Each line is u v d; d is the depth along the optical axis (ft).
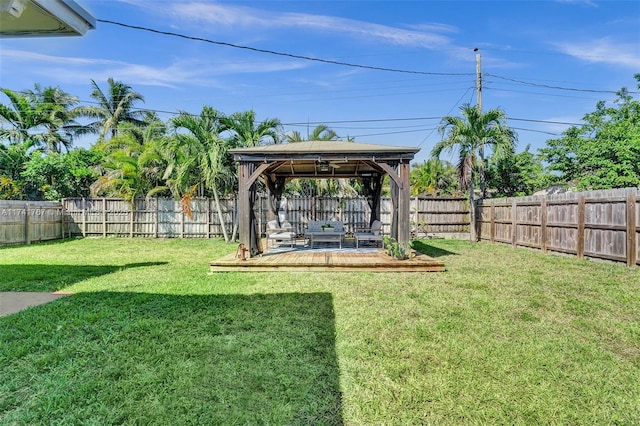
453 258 30.12
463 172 43.34
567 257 30.27
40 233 43.73
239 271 24.18
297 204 46.70
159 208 47.85
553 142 50.96
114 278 21.93
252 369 9.98
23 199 51.62
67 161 55.83
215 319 14.06
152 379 9.37
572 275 22.79
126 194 47.98
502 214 39.96
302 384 9.21
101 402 8.37
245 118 45.39
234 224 44.39
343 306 15.97
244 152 25.38
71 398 8.47
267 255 28.07
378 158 25.71
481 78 49.75
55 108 69.31
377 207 38.19
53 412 7.96
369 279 21.71
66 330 12.78
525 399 8.63
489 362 10.52
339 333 12.69
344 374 9.77
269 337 12.25
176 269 25.29
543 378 9.62
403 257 25.50
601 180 40.24
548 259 29.30
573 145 48.29
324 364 10.34
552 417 7.95
